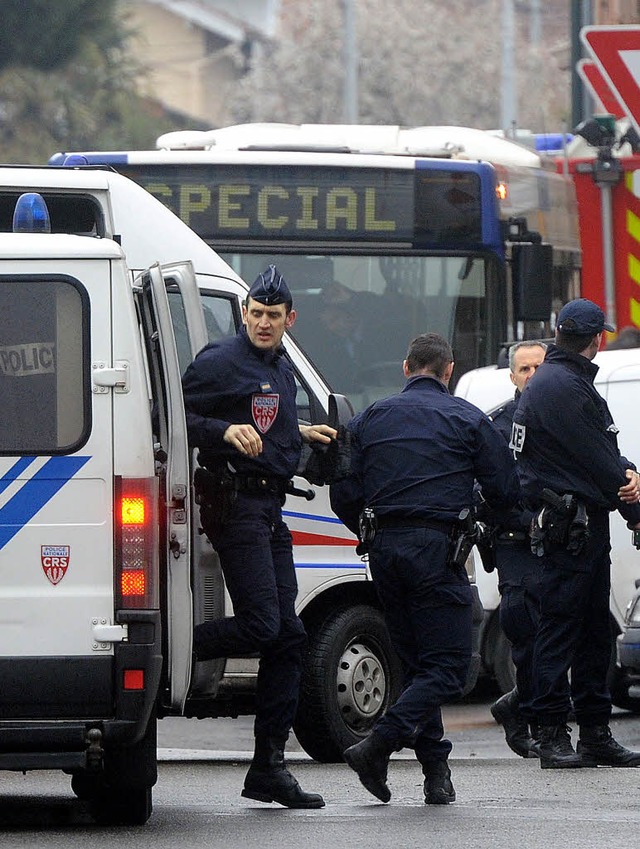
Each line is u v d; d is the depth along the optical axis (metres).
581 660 33.94
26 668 25.08
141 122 187.38
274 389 28.11
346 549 34.75
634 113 42.72
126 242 32.56
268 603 27.77
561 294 54.94
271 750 28.70
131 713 25.17
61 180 32.19
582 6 69.06
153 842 25.25
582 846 25.03
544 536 32.94
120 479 25.30
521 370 35.59
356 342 46.88
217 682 29.02
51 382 25.36
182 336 32.44
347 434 29.33
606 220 53.69
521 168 51.41
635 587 41.34
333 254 46.88
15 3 173.12
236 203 46.62
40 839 25.53
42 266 25.39
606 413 33.25
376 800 30.03
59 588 25.23
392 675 35.62
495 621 43.62
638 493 33.09
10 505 25.27
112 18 184.25
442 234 47.09
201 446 27.77
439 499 29.11
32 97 177.50
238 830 26.45
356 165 46.88
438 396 29.84
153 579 25.30
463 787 31.36
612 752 34.03
